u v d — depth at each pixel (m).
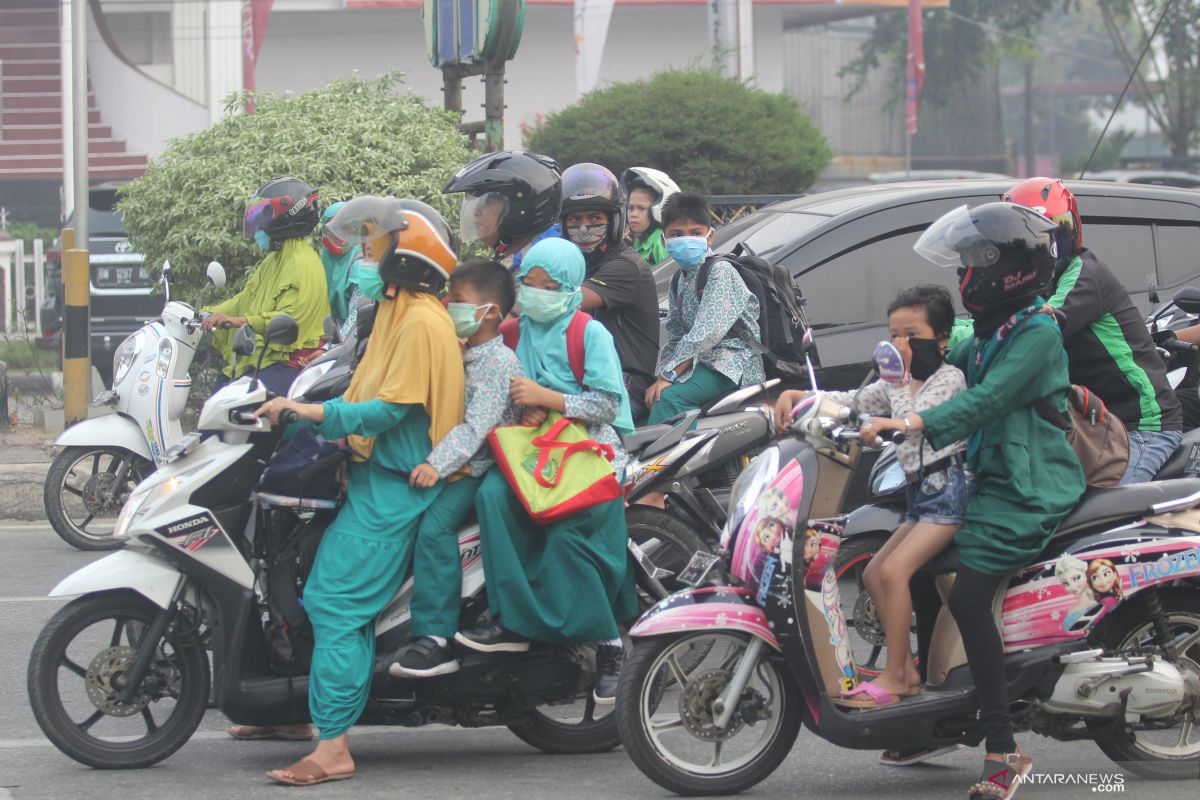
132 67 42.56
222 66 42.59
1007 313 9.15
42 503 19.47
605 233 13.09
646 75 50.72
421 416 9.71
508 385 9.76
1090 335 10.45
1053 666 9.13
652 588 10.48
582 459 9.67
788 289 13.25
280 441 9.85
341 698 9.40
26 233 42.94
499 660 9.66
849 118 76.75
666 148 29.81
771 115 31.20
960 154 79.69
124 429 16.61
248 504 9.73
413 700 9.71
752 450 11.84
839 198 16.44
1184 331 12.45
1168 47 70.81
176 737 9.89
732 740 10.80
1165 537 9.25
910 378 9.38
